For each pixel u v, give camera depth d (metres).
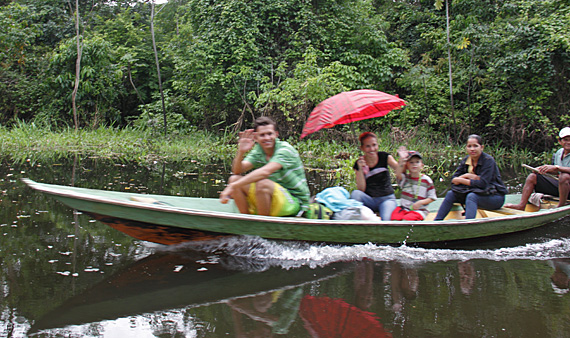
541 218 4.33
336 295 2.70
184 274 3.04
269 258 3.40
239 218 3.19
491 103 13.13
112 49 15.55
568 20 11.45
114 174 7.41
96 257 3.34
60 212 4.69
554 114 12.37
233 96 13.25
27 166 8.02
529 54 11.68
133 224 3.23
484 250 3.70
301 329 2.27
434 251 3.64
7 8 15.44
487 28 12.95
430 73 13.93
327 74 11.73
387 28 15.49
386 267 3.23
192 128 13.98
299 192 3.66
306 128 4.02
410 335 2.20
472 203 4.12
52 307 2.49
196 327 2.29
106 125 14.77
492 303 2.59
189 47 13.98
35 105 14.66
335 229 3.43
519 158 11.87
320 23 14.34
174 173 7.79
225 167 8.89
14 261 3.19
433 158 11.50
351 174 7.59
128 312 2.45
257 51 13.31
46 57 15.67
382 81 13.99
